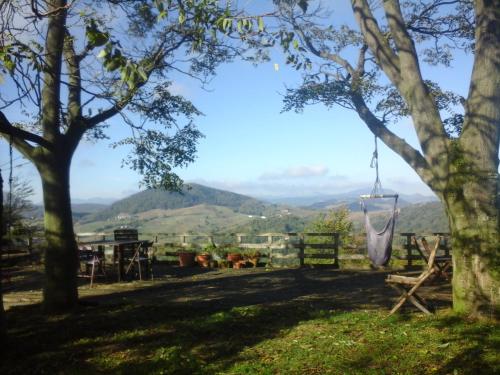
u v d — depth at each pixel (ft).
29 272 46.01
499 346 18.10
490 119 22.27
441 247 45.55
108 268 47.37
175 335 21.43
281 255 49.21
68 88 28.04
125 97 25.79
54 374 17.04
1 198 19.93
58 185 27.32
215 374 16.60
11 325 24.22
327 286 36.04
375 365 16.87
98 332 22.36
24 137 24.73
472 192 22.35
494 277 21.94
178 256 52.13
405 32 24.58
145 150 34.19
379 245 39.17
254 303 29.60
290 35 18.04
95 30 14.03
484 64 22.35
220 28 16.65
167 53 28.89
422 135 24.00
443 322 21.93
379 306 27.89
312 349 18.86
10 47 17.88
